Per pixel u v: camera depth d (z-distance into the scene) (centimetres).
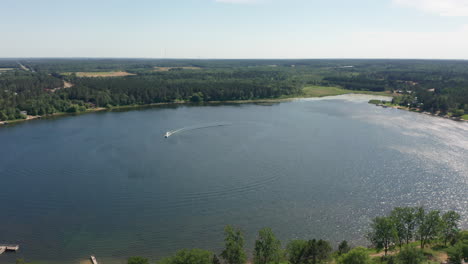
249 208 12362
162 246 10281
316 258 9031
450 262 8731
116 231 10981
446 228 9819
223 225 11325
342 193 13450
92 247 10219
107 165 16225
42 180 14575
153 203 12669
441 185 14062
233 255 8669
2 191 13550
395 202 12738
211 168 15875
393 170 15662
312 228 11175
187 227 11212
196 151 18312
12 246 10150
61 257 9781
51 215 11862
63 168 15850
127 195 13238
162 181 14462
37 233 10856
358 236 10775
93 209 12244
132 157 17312
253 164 16400
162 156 17475
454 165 16225
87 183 14288
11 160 16875
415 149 18712
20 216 11794
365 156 17575
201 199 12975
